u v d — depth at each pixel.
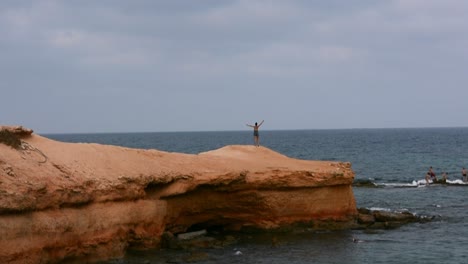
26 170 24.55
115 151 30.84
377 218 39.00
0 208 21.34
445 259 29.33
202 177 31.95
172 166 31.95
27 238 22.58
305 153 126.75
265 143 190.88
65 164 26.94
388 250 31.08
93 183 26.38
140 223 28.72
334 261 28.75
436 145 166.75
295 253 30.14
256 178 34.00
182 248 30.11
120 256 27.34
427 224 38.50
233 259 28.64
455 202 49.91
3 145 25.64
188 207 32.81
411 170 86.06
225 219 34.88
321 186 35.88
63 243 24.42
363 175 79.12
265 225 34.97
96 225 26.09
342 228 36.09
